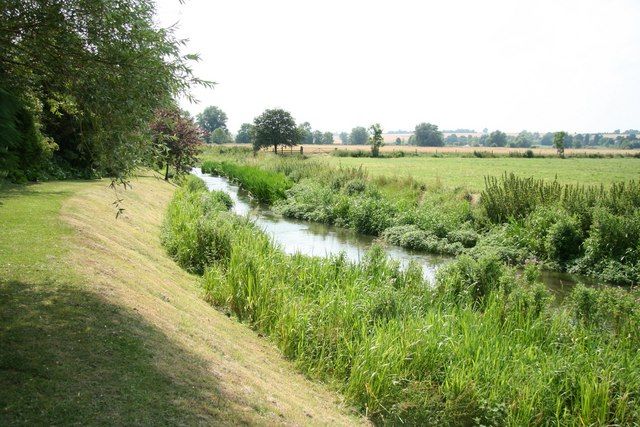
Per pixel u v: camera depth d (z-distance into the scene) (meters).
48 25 5.43
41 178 16.59
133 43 5.75
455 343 7.77
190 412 4.56
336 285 10.69
